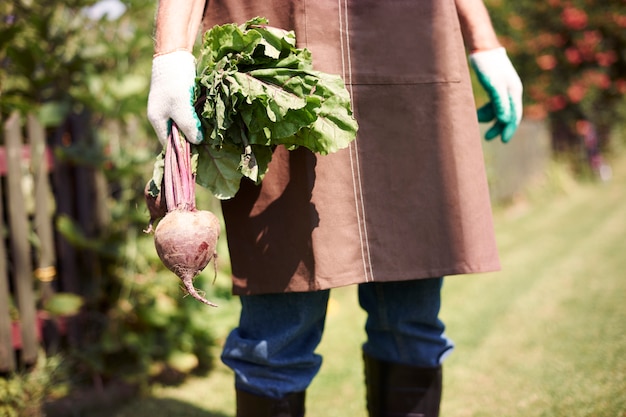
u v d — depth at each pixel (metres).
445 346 1.74
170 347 2.79
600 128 12.05
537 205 8.29
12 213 2.45
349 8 1.49
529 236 6.09
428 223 1.53
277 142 1.40
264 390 1.58
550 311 3.56
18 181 2.46
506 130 1.69
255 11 1.49
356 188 1.50
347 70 1.49
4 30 2.48
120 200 2.92
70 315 2.71
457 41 1.56
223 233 3.07
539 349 2.93
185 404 2.54
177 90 1.32
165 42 1.35
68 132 2.78
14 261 2.46
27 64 2.57
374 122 1.50
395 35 1.51
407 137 1.52
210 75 1.33
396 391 1.73
